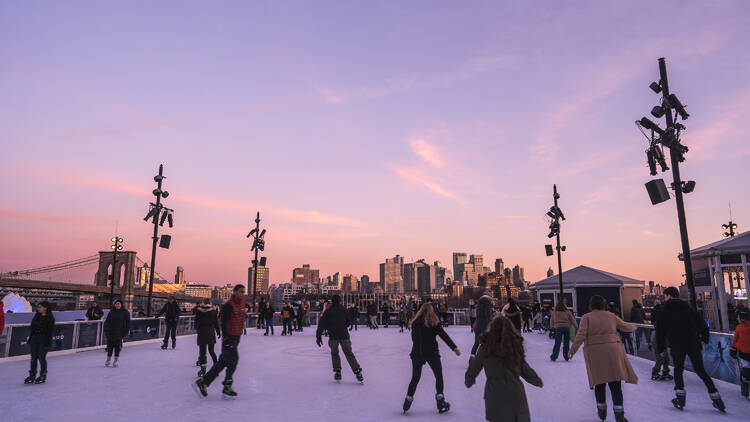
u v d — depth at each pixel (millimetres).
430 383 9250
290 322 23891
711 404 7293
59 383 9094
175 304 16359
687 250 10234
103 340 16078
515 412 4305
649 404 7285
